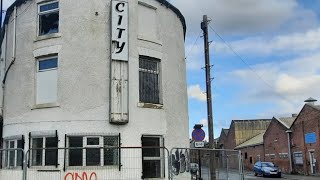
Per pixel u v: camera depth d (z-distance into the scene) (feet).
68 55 50.72
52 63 51.90
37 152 49.42
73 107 49.55
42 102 51.42
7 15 58.44
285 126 157.69
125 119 49.62
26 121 51.55
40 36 52.47
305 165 141.49
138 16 54.44
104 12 51.98
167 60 57.11
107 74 50.65
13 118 53.62
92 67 50.44
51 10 53.42
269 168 134.92
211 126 68.74
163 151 52.01
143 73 54.03
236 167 51.03
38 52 52.16
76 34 51.11
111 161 48.39
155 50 55.11
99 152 48.29
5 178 51.29
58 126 49.39
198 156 50.75
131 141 50.03
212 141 68.39
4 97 58.03
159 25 56.65
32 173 48.29
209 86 70.64
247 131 244.22
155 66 55.77
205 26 73.46
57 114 49.73
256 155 194.70
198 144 56.75
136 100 51.57
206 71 71.46
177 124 57.36
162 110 54.44
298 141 147.64
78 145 48.83
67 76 50.26
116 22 51.37
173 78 58.03
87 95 49.83
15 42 55.57
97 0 52.08
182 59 62.49
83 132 48.93
